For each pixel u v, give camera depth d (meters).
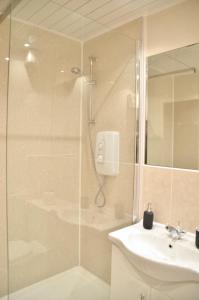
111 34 1.85
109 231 1.86
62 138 2.01
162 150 1.58
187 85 1.45
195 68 1.41
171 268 1.11
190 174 1.42
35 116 1.83
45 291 1.85
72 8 1.59
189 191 1.42
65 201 2.05
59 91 1.95
